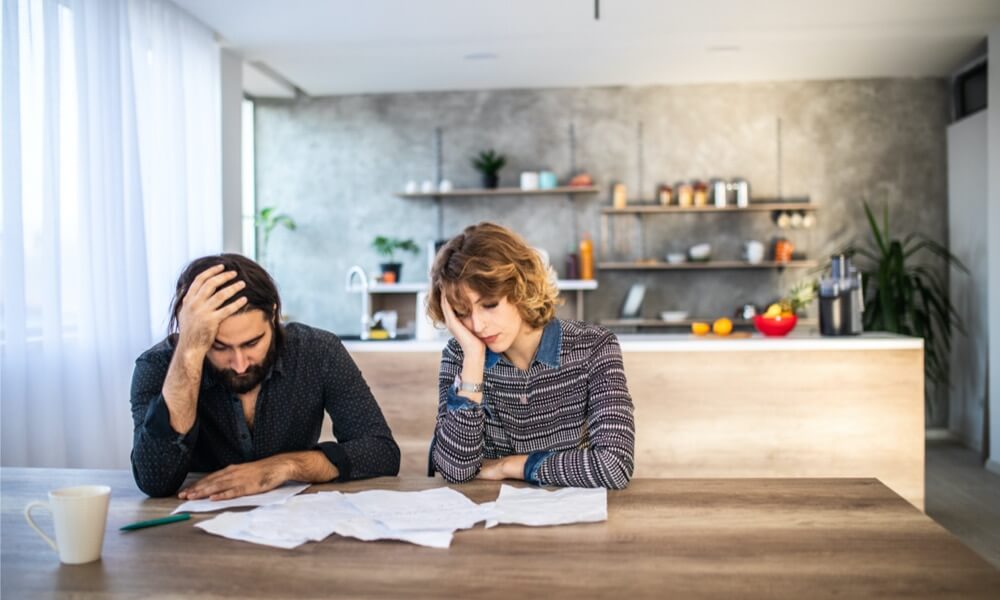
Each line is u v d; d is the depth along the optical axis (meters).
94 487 1.15
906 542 1.13
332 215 6.19
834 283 3.45
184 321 1.47
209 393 1.66
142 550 1.14
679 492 1.40
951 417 5.68
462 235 1.58
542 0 3.99
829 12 4.19
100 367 3.35
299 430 1.76
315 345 1.75
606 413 1.56
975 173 5.30
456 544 1.14
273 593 0.97
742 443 3.28
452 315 1.57
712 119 5.93
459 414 1.53
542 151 6.04
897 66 5.54
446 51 4.91
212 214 4.43
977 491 4.18
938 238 5.79
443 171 6.11
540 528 1.21
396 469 1.69
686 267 5.82
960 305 5.54
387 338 3.79
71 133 3.26
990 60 4.53
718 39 4.63
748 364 3.28
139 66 3.73
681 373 3.30
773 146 5.89
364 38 4.59
